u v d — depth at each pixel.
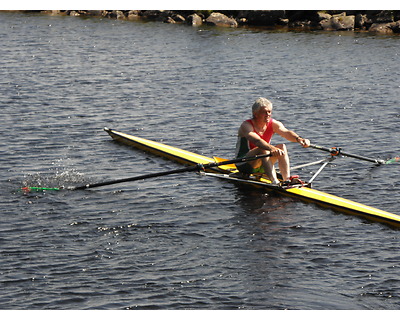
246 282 8.03
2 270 8.17
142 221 9.88
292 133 11.05
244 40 28.19
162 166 12.62
